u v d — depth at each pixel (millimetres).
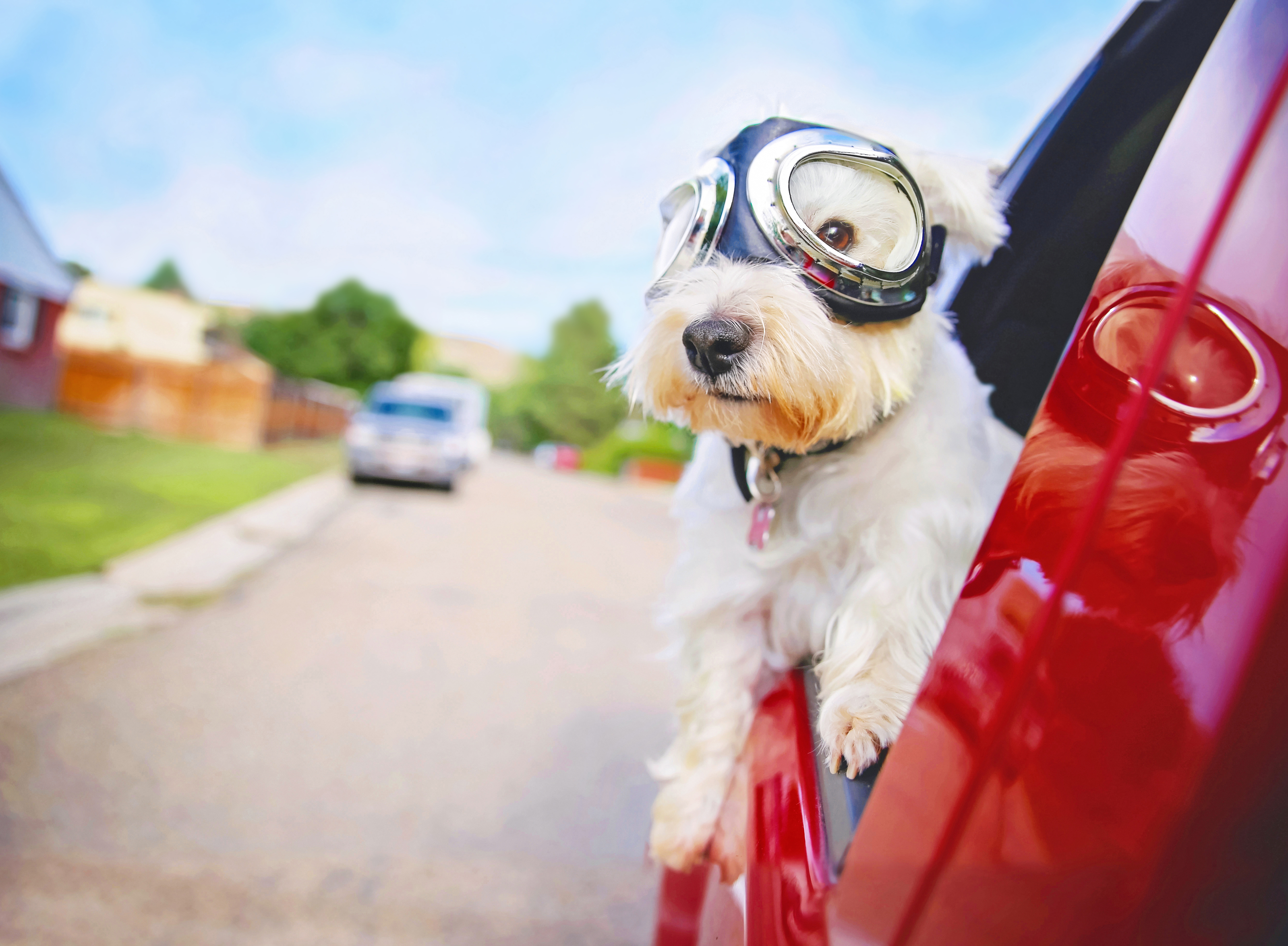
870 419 472
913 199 458
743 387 459
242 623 2125
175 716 1489
